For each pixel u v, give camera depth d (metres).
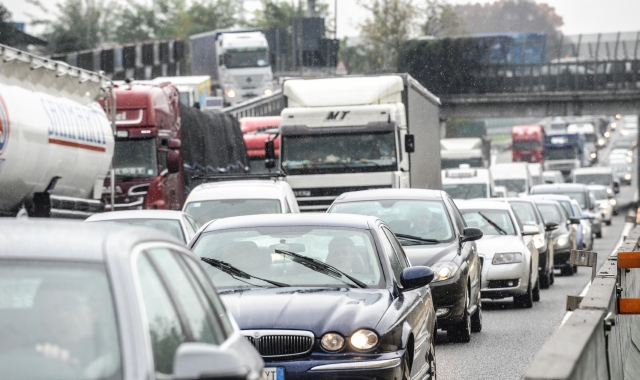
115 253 10.84
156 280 11.34
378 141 65.12
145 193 65.75
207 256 23.42
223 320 13.15
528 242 51.22
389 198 39.00
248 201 47.69
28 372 9.98
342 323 20.09
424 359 23.42
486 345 35.97
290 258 22.91
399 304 21.66
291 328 20.00
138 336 10.16
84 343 10.12
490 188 111.81
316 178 65.19
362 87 68.00
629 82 187.75
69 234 11.26
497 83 198.75
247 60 173.25
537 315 45.62
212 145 77.94
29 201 43.66
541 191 115.00
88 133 48.56
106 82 52.16
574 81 191.50
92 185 50.47
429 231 37.72
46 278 10.62
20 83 42.91
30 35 195.00
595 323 17.22
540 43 195.88
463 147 158.38
